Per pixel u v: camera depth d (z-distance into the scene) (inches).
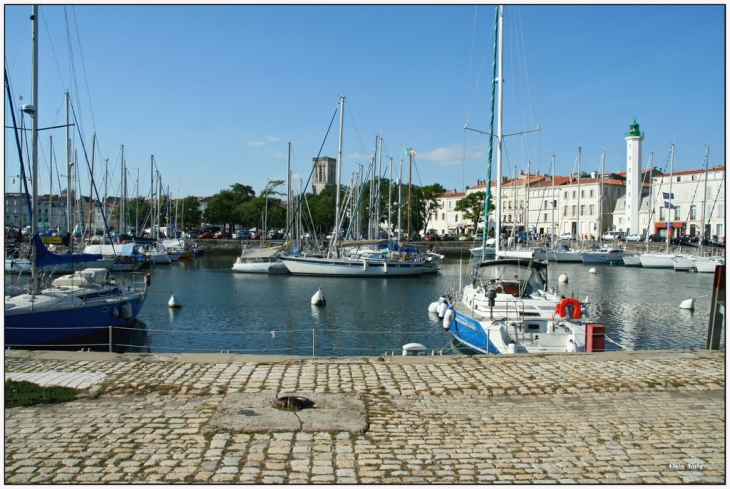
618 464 254.2
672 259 2381.9
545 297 739.4
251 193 4894.2
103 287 890.7
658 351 488.7
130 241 2534.5
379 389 362.3
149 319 1063.6
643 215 3732.8
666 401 345.7
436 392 357.7
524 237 3390.7
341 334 921.5
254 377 385.7
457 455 261.1
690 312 1190.3
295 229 2664.9
